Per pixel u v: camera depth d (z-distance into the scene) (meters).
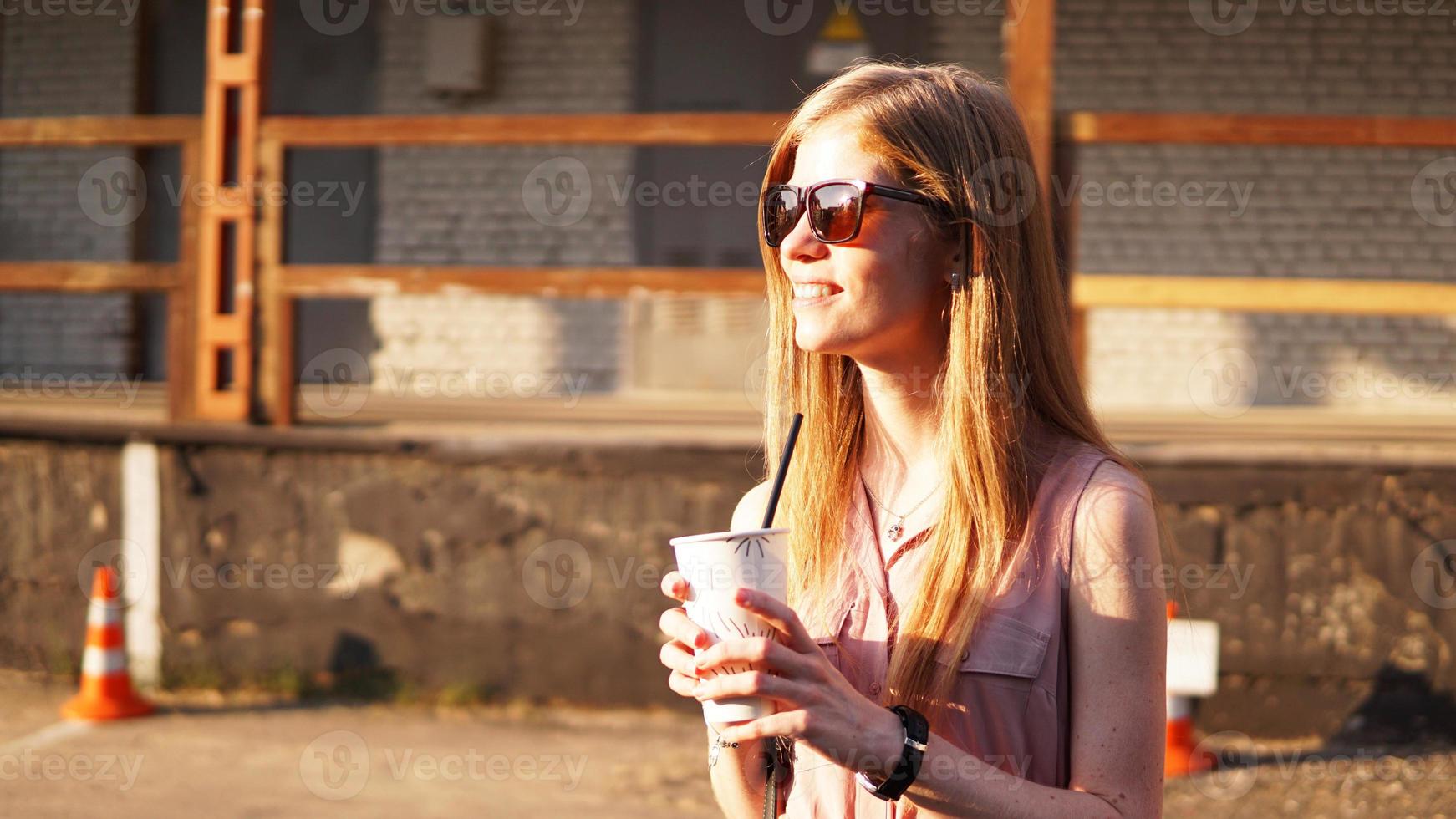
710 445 8.73
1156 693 2.32
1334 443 8.76
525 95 14.69
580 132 8.97
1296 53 14.27
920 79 2.63
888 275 2.52
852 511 2.74
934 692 2.39
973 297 2.48
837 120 2.62
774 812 2.64
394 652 9.07
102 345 15.38
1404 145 8.30
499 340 14.90
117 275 9.48
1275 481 8.20
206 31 15.16
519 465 8.92
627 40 14.53
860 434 2.82
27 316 15.50
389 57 14.76
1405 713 8.10
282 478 9.20
